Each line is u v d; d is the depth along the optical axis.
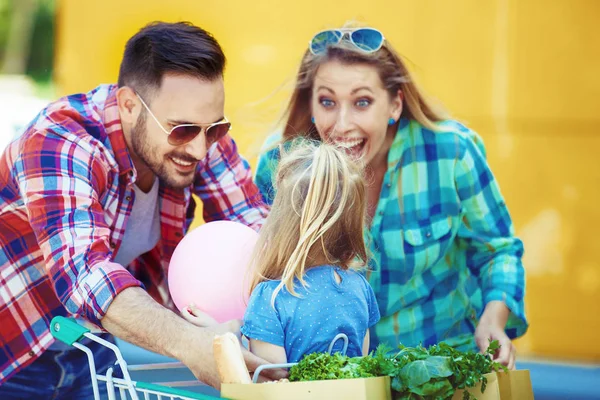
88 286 3.00
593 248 7.94
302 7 7.75
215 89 3.39
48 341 3.54
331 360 2.70
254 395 2.54
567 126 7.81
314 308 3.07
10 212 3.46
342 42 4.00
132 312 2.94
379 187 4.20
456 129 4.22
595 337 8.02
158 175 3.48
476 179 4.18
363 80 3.98
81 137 3.33
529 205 7.96
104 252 3.14
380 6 7.75
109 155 3.40
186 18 7.87
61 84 7.93
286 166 3.26
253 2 7.82
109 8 7.87
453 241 4.30
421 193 4.17
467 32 7.74
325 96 4.04
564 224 7.96
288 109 4.22
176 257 3.48
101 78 7.88
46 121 3.37
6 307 3.51
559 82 7.76
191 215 4.05
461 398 2.71
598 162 7.83
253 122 4.81
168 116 3.35
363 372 2.64
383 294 4.20
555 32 7.71
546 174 7.90
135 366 3.01
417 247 4.14
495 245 4.20
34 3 18.00
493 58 7.78
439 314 4.27
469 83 7.78
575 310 8.04
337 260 3.21
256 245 3.24
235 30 7.84
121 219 3.56
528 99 7.81
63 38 7.93
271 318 3.03
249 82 7.82
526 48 7.76
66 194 3.19
